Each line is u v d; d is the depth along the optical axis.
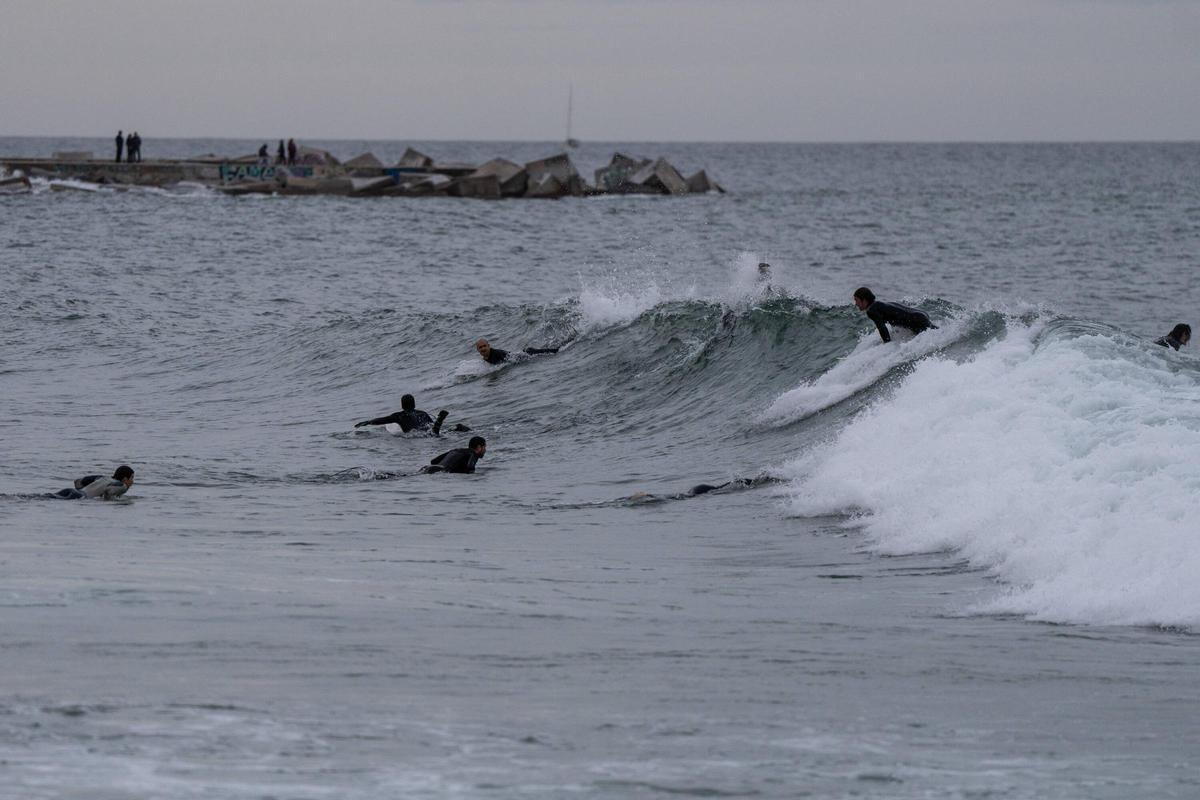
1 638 26.28
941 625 31.95
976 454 45.44
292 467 64.81
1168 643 29.95
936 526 42.28
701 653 28.20
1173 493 37.03
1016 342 59.91
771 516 48.59
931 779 19.91
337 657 26.00
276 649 26.36
